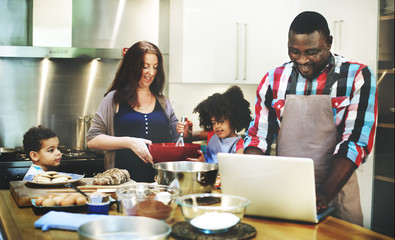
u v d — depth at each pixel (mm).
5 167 3439
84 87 3947
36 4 3812
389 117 2758
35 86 3877
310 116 2678
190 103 3785
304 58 2701
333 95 2609
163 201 1482
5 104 3832
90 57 3760
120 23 3947
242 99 3742
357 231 1475
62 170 3607
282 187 1511
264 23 3439
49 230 1480
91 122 3938
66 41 3877
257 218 1623
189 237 1345
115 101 3711
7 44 3883
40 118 3889
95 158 3670
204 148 3725
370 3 2725
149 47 3678
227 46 3500
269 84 2912
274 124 2887
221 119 3611
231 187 1608
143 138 3689
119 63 3943
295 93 2771
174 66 3701
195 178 1704
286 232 1452
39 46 3799
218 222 1384
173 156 2209
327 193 2373
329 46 2682
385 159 2754
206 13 3504
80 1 3896
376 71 2709
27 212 1742
